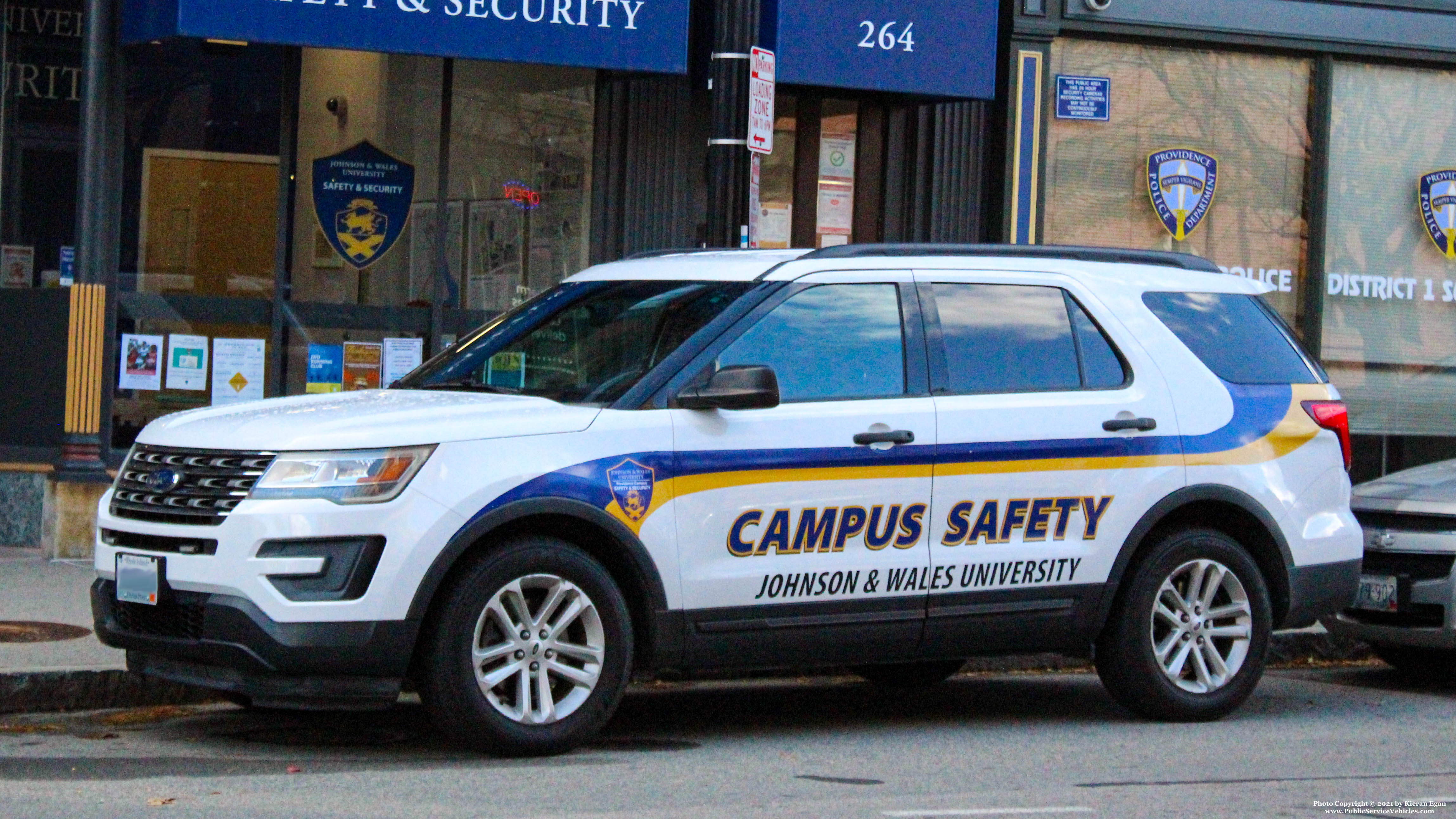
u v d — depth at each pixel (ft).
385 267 48.67
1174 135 57.06
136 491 26.53
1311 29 57.57
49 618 35.94
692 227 50.98
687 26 45.03
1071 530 29.71
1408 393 60.18
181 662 25.93
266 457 25.20
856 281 28.99
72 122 48.60
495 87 49.44
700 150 50.96
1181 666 31.12
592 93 50.26
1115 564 30.09
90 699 30.07
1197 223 57.47
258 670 24.79
